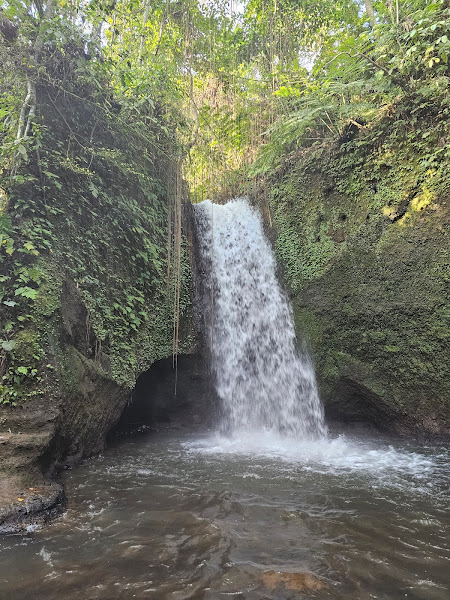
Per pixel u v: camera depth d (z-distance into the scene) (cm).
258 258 862
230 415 796
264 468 504
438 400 604
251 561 272
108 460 532
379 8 752
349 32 902
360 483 446
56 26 553
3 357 439
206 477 463
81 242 571
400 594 236
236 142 1123
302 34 1159
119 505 371
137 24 858
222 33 1173
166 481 445
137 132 700
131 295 647
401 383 641
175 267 770
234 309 875
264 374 798
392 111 655
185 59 994
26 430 421
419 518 349
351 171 727
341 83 739
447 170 589
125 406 659
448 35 588
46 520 331
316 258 758
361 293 682
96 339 559
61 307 498
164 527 324
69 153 583
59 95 590
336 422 735
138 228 675
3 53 527
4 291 459
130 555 278
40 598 227
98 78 624
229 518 345
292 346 767
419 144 625
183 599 229
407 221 632
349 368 697
